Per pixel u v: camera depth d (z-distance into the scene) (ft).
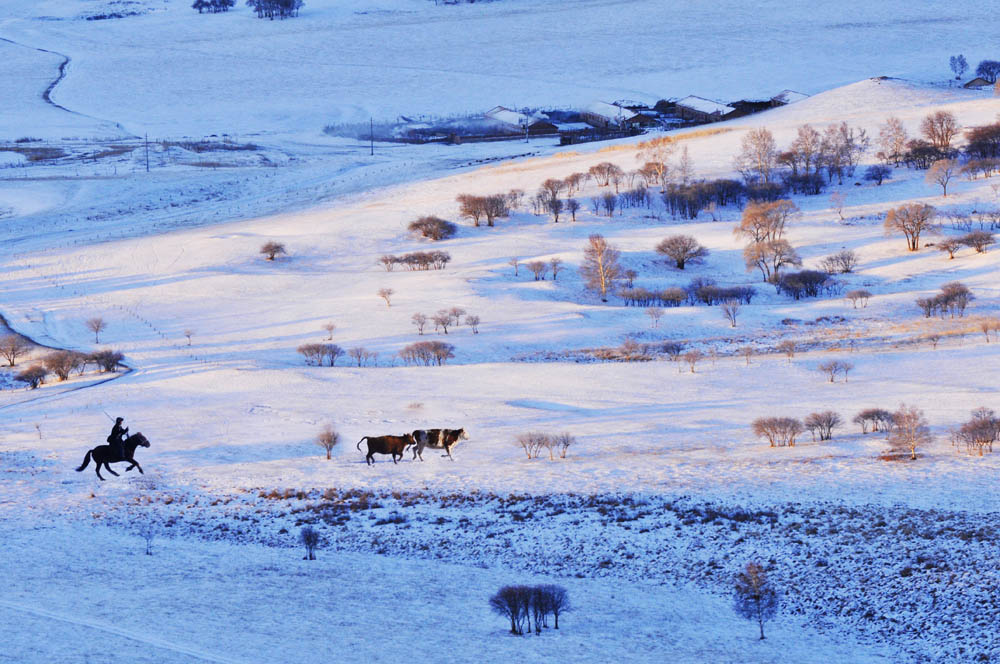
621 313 369.50
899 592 124.26
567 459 191.52
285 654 101.40
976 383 238.07
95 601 116.37
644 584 133.90
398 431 219.82
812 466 173.99
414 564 140.97
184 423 231.71
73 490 176.55
